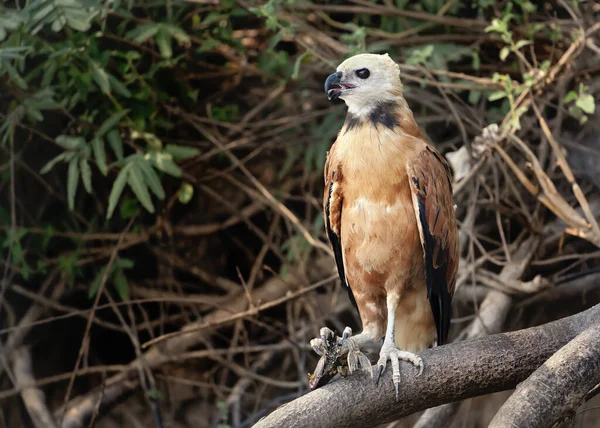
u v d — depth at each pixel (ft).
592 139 35.19
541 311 39.58
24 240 38.29
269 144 37.17
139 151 34.04
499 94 30.89
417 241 24.22
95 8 31.35
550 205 29.78
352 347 20.12
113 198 31.91
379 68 24.41
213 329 38.40
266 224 41.29
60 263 37.22
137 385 40.40
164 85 36.40
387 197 23.95
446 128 37.37
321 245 34.09
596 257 34.63
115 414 44.29
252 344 41.32
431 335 25.91
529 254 33.27
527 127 33.40
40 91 32.24
